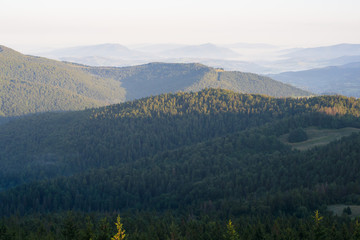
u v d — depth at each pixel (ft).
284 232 307.58
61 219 437.17
